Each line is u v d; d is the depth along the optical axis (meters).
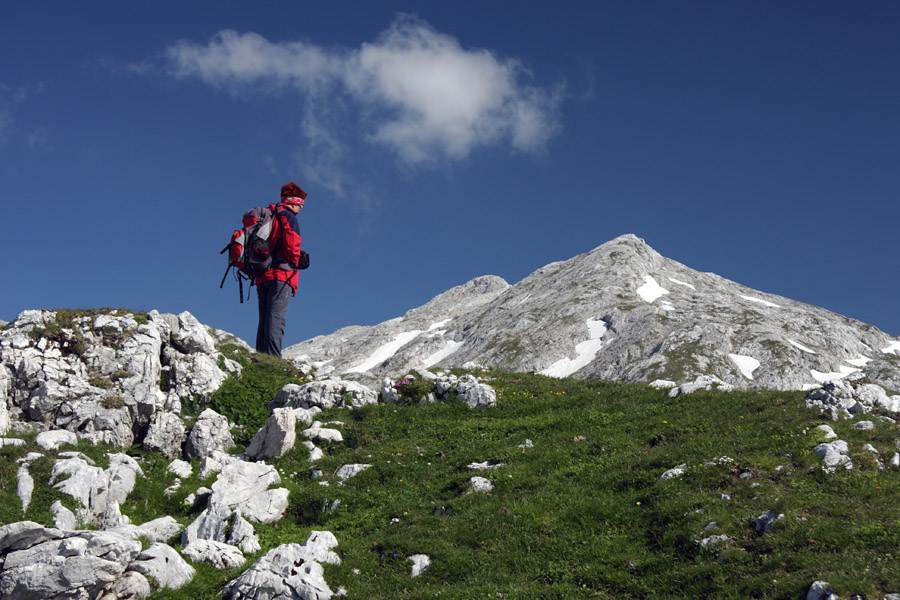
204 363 31.78
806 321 176.75
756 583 15.77
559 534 20.08
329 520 22.95
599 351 170.62
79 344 28.77
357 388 33.00
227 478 23.67
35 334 28.42
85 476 21.52
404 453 27.59
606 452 25.30
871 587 14.30
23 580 15.52
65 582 15.61
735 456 22.06
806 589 14.86
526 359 171.25
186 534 20.66
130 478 23.44
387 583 18.38
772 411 26.08
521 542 19.94
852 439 22.58
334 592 17.59
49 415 26.62
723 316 173.25
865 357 169.62
